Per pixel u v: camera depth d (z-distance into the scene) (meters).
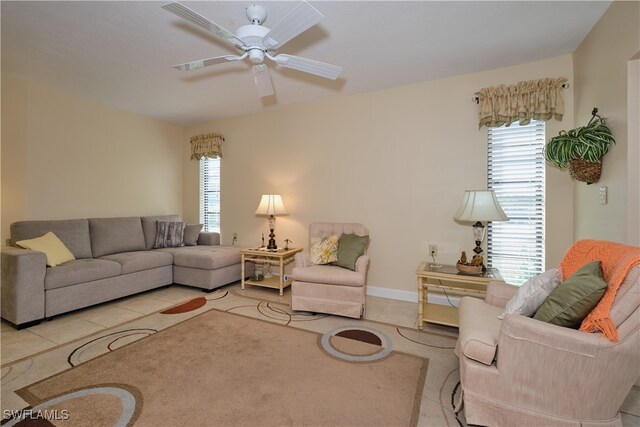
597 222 2.31
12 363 2.04
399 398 1.72
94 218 3.84
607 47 2.14
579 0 2.04
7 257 2.61
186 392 1.74
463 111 3.21
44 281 2.70
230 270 3.96
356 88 3.57
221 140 4.78
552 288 1.65
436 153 3.33
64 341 2.37
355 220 3.78
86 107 3.90
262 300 3.45
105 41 2.53
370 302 3.41
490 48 2.67
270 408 1.62
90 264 3.07
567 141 2.25
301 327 2.70
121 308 3.14
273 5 2.06
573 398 1.33
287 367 2.02
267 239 4.44
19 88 3.28
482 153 3.14
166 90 3.60
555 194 2.86
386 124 3.58
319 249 3.32
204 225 5.10
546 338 1.34
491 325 1.67
